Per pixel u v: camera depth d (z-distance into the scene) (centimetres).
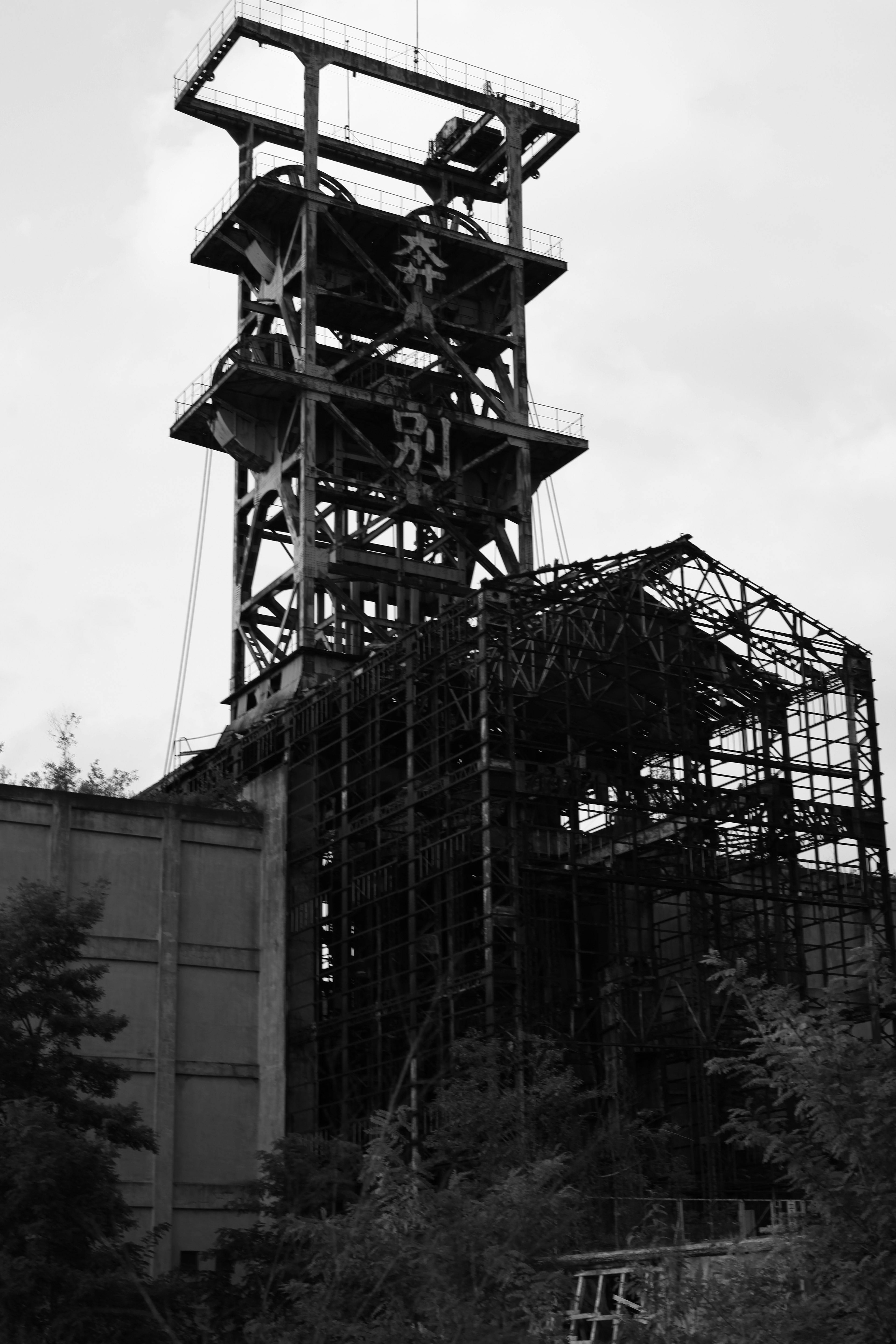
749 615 6931
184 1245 6344
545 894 6309
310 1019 6762
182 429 8494
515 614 6391
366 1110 6550
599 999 6131
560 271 8962
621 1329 2912
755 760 6738
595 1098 5856
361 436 8081
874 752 6956
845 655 7044
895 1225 2439
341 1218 3047
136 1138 4406
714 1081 6338
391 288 8419
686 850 6612
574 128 9044
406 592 8406
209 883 6775
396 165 8769
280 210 8381
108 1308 3822
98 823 6600
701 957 6456
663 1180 5972
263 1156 5109
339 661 7631
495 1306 2870
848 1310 2439
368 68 8631
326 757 7194
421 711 6812
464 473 8412
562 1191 3244
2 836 6412
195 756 7862
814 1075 2522
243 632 8212
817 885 6925
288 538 8400
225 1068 6625
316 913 6800
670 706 6769
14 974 4350
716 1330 2614
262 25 8331
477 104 8888
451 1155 5088
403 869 6819
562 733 6731
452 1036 5906
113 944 6519
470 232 8881
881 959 2730
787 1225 2633
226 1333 4456
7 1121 4012
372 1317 2955
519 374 8650
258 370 7900
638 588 6688
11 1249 3825
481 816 6266
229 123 8438
